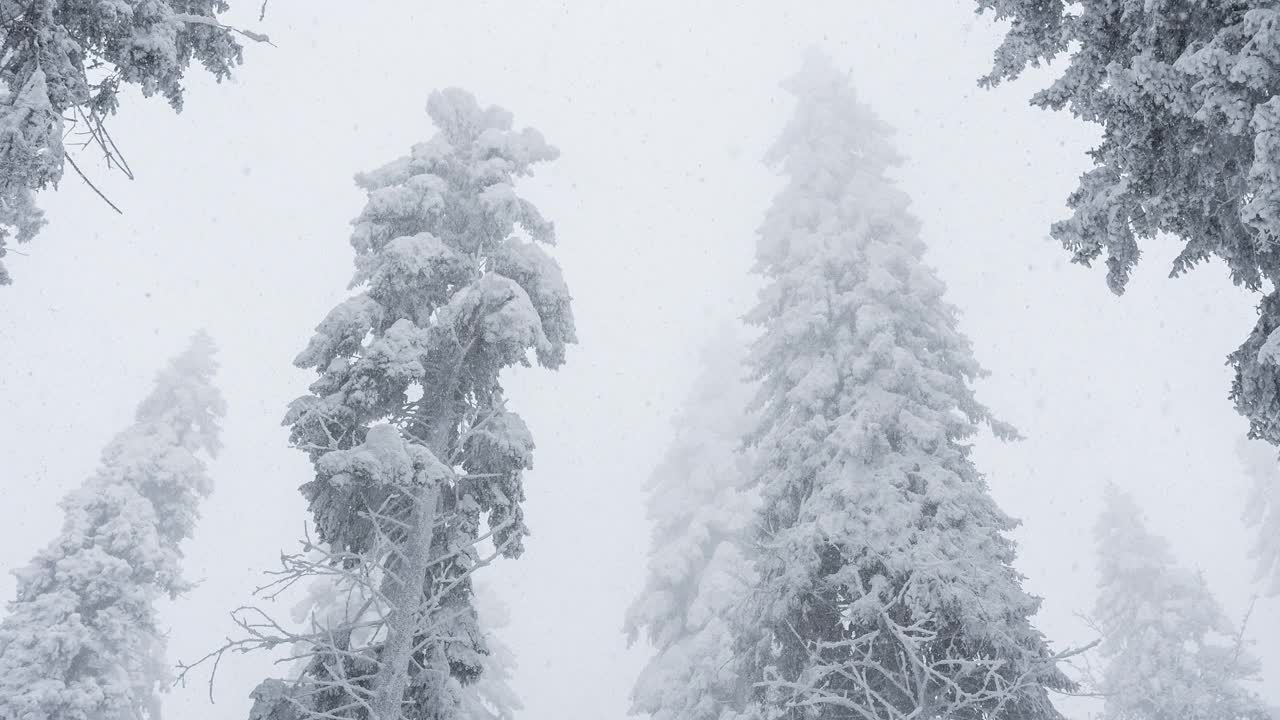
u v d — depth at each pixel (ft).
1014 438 55.11
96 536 73.61
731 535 83.87
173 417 84.07
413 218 44.09
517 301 40.70
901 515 46.70
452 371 42.04
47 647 66.90
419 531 38.17
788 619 47.44
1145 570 91.91
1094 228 23.71
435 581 36.73
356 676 36.88
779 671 48.21
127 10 24.27
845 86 71.46
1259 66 18.19
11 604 70.79
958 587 42.73
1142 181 22.29
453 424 42.91
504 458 41.45
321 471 36.29
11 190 21.90
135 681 76.74
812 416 56.24
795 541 47.52
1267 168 17.62
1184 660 84.84
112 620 70.33
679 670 70.74
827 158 67.00
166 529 79.82
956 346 57.21
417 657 39.60
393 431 37.70
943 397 53.98
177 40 27.96
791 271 64.44
